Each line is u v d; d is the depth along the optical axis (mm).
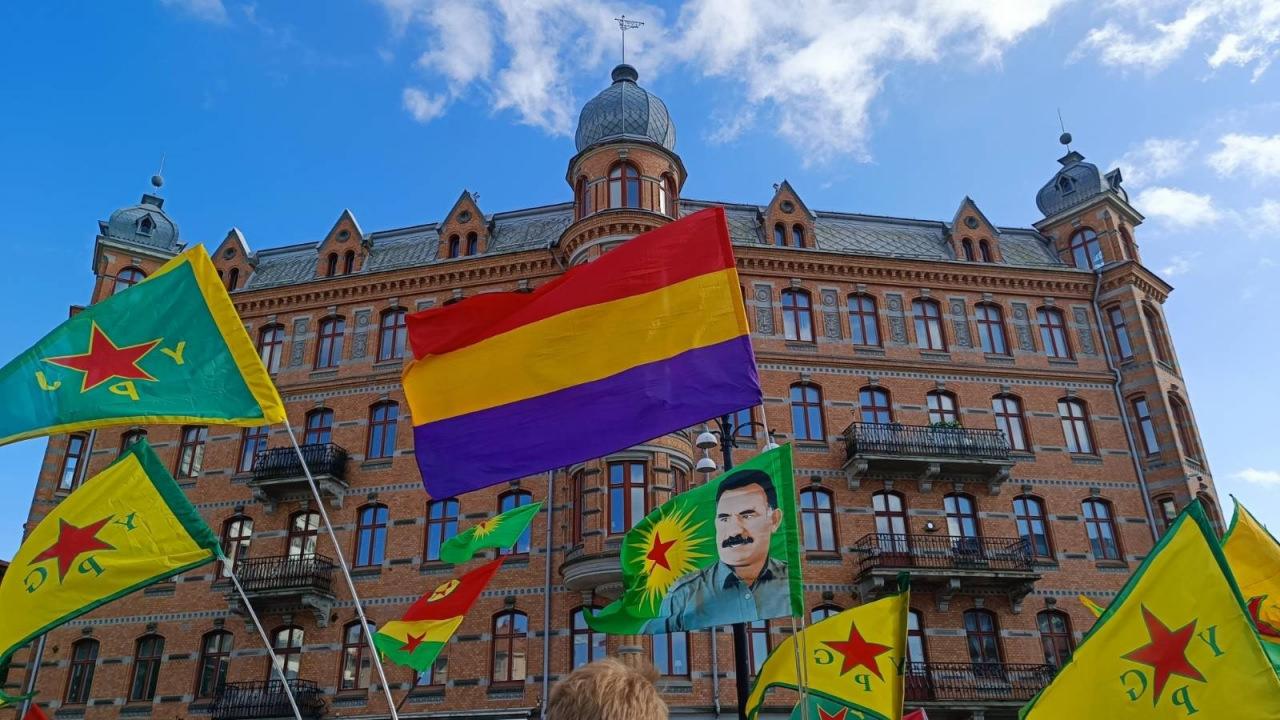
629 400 8539
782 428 29719
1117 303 33719
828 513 28922
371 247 35562
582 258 30375
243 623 28344
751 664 26328
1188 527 8672
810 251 32438
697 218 9242
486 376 8953
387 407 31297
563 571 26578
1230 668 8016
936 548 28391
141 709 27609
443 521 29078
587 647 26375
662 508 11805
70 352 9258
